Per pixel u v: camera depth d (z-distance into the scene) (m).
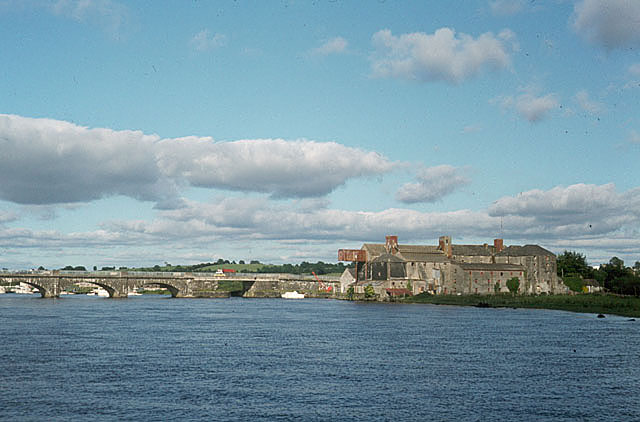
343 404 51.03
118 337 95.12
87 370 65.25
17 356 74.50
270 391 55.66
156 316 142.75
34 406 49.62
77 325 115.19
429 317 145.75
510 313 159.75
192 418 46.44
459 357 76.31
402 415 47.78
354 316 149.50
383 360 73.69
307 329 112.75
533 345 88.12
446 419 46.78
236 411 48.53
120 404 50.47
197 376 62.41
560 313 159.38
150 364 69.44
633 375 64.12
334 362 72.00
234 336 99.00
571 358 75.56
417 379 61.66
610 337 98.19
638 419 47.12
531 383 59.84
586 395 54.75
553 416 47.81
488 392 55.78
